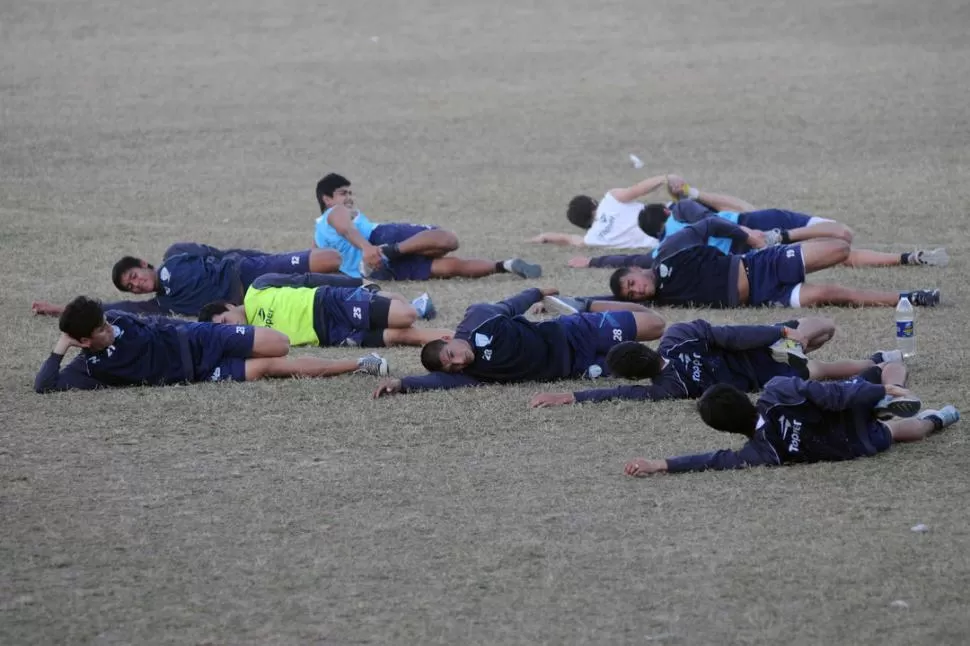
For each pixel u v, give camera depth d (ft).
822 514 86.07
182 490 93.71
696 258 142.51
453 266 162.61
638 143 262.67
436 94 323.78
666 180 176.55
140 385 118.52
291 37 403.95
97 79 346.74
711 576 77.46
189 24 424.46
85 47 390.63
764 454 94.53
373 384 117.70
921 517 84.99
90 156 259.60
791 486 91.15
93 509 90.38
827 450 94.84
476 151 261.44
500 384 116.78
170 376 118.52
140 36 406.82
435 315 144.15
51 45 393.50
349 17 432.25
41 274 168.14
